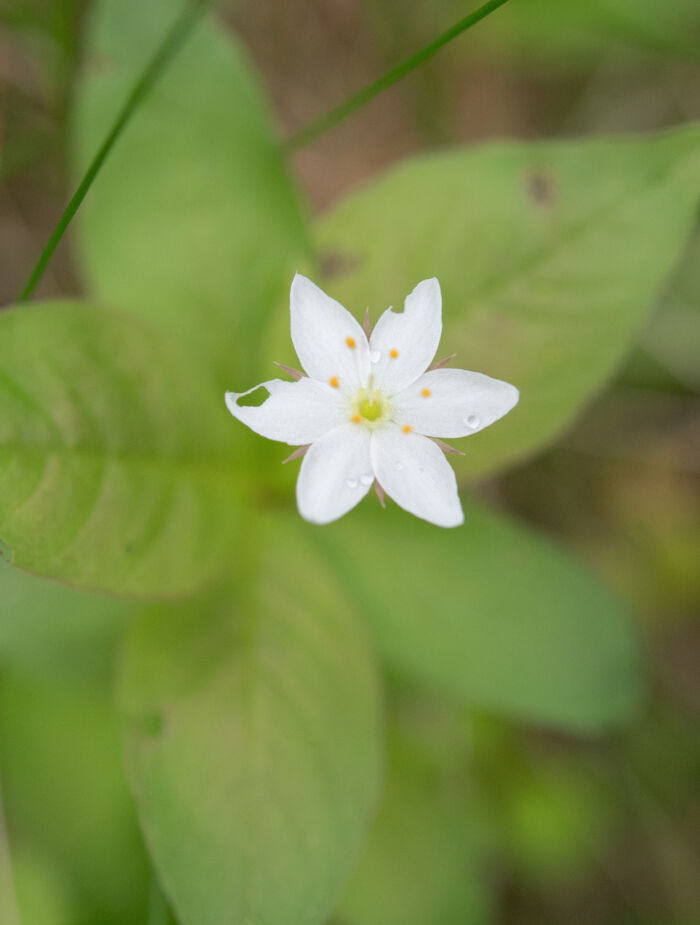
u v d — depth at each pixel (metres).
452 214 0.12
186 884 0.12
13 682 0.14
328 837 0.12
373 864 0.14
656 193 0.12
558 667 0.13
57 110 0.15
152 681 0.12
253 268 0.13
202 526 0.12
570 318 0.12
